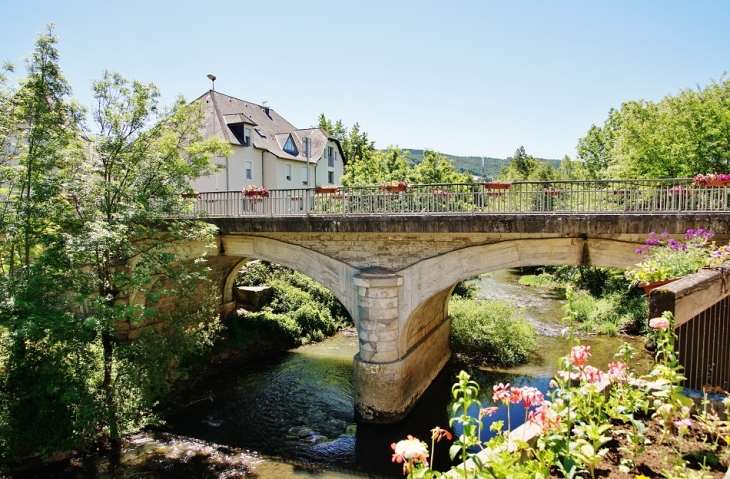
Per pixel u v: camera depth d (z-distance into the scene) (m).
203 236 13.03
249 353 18.41
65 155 11.23
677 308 3.22
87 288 10.82
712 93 20.84
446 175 31.89
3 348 10.67
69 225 11.27
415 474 2.75
